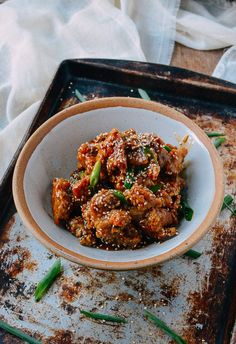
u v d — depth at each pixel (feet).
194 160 1.37
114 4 2.36
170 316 1.27
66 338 1.24
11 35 2.15
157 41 2.22
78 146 1.46
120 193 1.26
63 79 1.82
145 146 1.31
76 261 1.17
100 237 1.24
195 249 1.38
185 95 1.75
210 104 1.72
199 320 1.27
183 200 1.34
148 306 1.29
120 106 1.44
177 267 1.35
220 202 1.23
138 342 1.23
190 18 2.21
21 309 1.29
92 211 1.24
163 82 1.75
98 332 1.25
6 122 2.00
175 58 2.19
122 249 1.26
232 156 1.58
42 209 1.31
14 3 2.30
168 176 1.33
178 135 1.42
